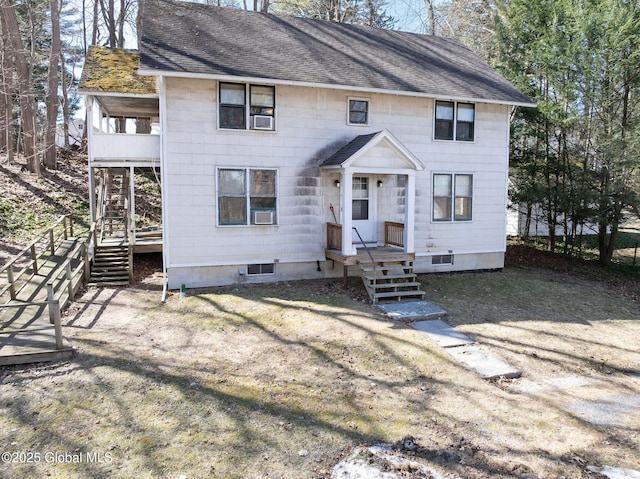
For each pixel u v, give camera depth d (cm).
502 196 1565
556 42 1667
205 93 1212
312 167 1331
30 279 1174
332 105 1341
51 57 2141
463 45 1897
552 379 805
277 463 535
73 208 1895
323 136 1338
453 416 655
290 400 678
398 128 1416
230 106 1245
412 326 1005
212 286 1260
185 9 1485
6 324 907
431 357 851
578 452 583
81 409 634
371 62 1481
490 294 1277
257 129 1255
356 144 1266
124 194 1752
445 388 740
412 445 579
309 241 1345
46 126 2222
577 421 662
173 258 1218
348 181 1217
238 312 1046
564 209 1747
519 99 1492
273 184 1298
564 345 956
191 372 752
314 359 818
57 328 777
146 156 1312
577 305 1240
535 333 1010
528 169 1884
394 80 1382
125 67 1456
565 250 1945
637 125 1552
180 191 1210
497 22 1938
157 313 1035
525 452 576
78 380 712
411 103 1425
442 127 1473
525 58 1827
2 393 670
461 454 565
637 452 589
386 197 1423
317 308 1083
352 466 531
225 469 521
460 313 1102
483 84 1530
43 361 772
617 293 1417
